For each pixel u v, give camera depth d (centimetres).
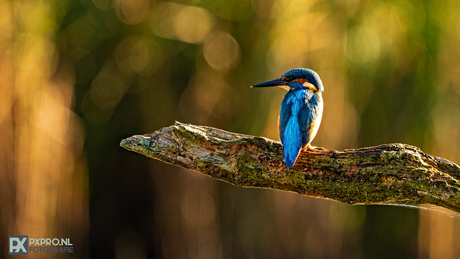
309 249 1386
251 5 1391
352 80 1396
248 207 1432
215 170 645
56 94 1388
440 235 1396
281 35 1363
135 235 1545
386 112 1429
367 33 1383
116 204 1561
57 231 1370
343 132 1371
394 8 1376
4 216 1288
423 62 1387
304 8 1365
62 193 1378
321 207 1385
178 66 1477
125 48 1480
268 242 1409
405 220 1483
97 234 1545
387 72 1417
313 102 697
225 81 1441
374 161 581
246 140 627
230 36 1427
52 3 1396
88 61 1488
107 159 1548
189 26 1441
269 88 1367
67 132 1391
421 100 1391
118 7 1451
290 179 622
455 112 1373
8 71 1288
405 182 574
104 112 1516
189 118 1460
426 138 1391
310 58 1358
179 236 1451
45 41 1363
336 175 603
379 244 1509
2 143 1277
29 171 1306
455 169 571
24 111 1304
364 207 1480
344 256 1429
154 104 1497
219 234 1438
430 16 1369
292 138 626
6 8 1303
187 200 1451
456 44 1367
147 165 1524
